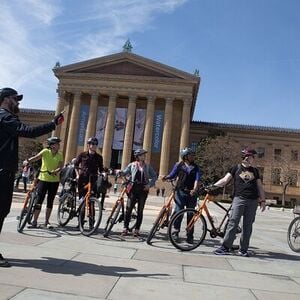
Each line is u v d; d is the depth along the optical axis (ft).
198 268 22.97
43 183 33.96
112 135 232.73
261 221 79.10
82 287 16.98
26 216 31.01
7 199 19.66
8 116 19.48
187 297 16.90
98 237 31.76
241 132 284.61
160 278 19.72
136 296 16.43
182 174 32.76
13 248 24.02
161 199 148.05
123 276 19.44
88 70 240.32
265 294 18.42
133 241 31.27
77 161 34.91
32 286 16.47
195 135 287.28
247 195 28.86
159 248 28.89
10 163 19.58
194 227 30.17
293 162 279.08
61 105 237.86
